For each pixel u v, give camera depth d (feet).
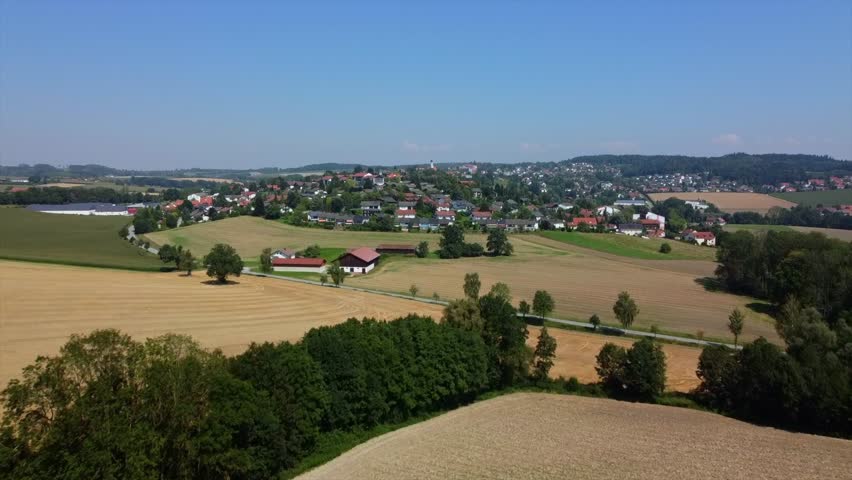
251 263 542.57
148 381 116.88
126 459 106.63
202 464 123.24
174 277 437.58
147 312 303.27
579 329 321.93
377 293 410.31
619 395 222.69
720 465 152.05
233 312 321.52
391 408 187.21
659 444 167.94
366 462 151.02
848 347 214.48
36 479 99.71
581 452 160.35
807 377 188.55
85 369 112.98
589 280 482.69
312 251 568.41
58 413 106.11
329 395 163.63
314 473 144.05
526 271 520.01
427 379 194.08
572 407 206.90
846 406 182.09
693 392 222.89
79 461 102.63
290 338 269.03
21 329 248.73
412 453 158.20
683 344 294.25
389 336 194.49
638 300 406.41
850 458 158.61
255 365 149.07
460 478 140.87
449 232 603.67
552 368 252.83
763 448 165.99
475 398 218.59
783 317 297.12
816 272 351.25
